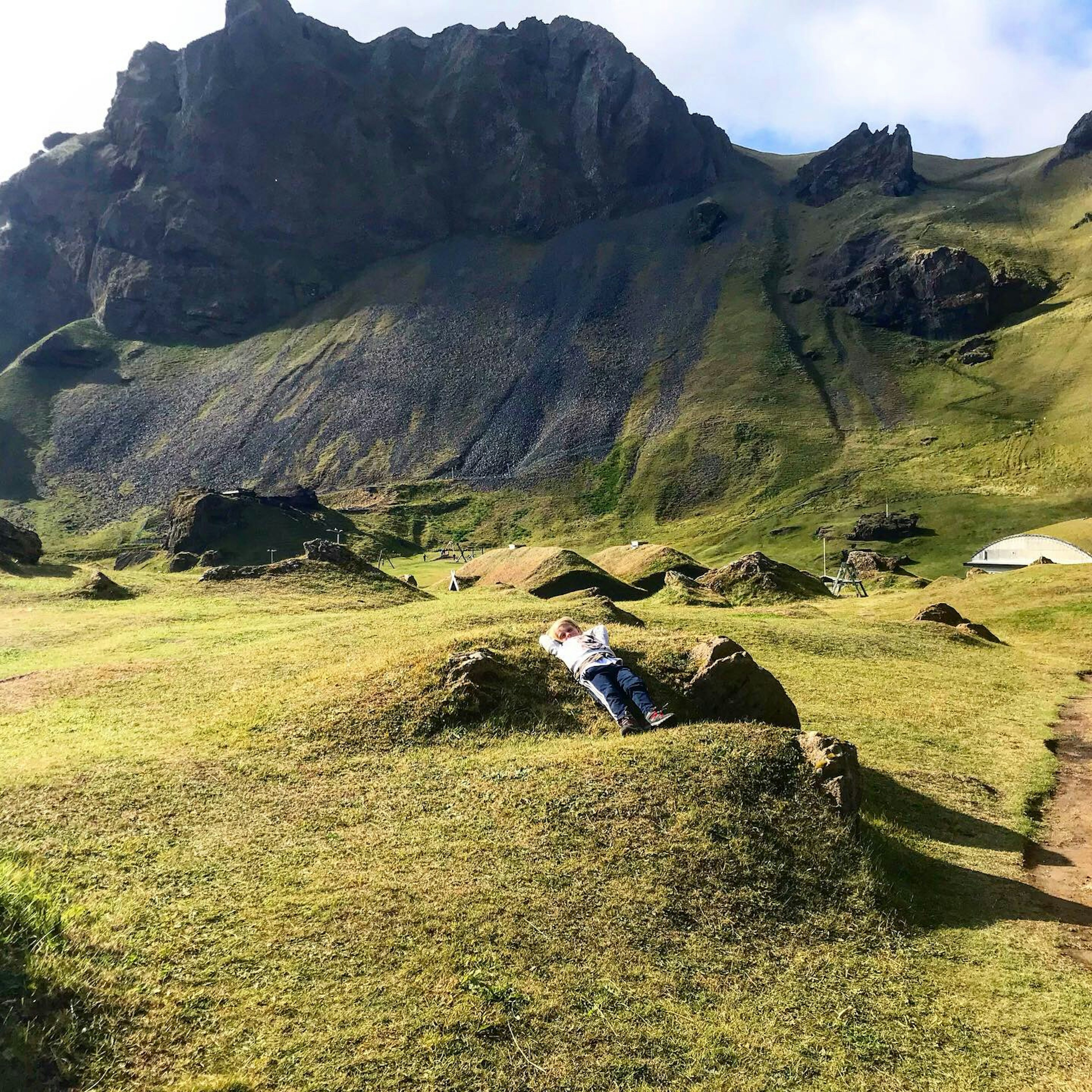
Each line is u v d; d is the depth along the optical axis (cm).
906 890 878
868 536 13912
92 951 606
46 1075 484
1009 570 9694
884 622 3186
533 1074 525
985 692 2183
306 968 608
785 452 18638
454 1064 524
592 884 750
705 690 1188
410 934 655
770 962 696
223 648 2006
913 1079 573
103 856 778
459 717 1133
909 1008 662
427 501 19850
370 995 582
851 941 755
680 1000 623
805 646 2561
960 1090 566
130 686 1538
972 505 14325
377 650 1756
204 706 1359
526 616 2066
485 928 669
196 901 696
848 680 2155
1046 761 1574
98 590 3125
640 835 829
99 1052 512
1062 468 15025
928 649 2755
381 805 908
